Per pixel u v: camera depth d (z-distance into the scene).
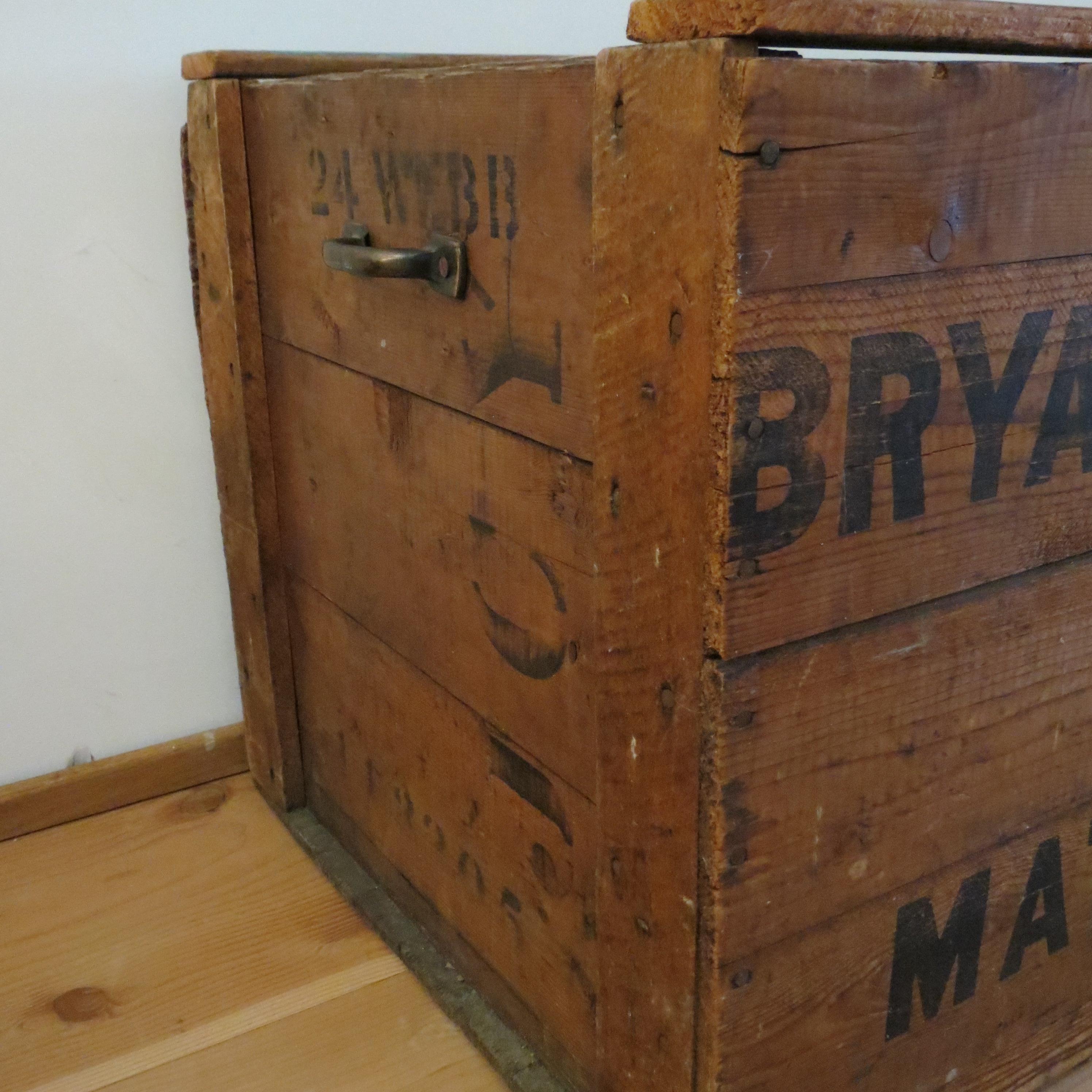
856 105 0.48
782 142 0.47
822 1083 0.66
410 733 0.88
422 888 0.93
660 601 0.56
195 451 1.11
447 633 0.79
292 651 1.07
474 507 0.73
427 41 1.11
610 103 0.52
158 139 1.01
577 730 0.67
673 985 0.62
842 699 0.59
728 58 0.46
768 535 0.53
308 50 1.05
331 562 0.95
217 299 0.98
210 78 0.90
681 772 0.58
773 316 0.49
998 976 0.74
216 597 1.16
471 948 0.87
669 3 0.48
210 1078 0.82
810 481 0.53
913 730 0.63
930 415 0.57
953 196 0.53
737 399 0.49
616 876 0.65
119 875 1.05
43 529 1.06
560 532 0.64
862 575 0.57
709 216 0.48
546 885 0.74
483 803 0.80
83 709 1.13
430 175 0.69
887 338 0.54
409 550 0.82
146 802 1.16
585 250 0.57
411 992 0.91
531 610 0.69
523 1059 0.81
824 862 0.61
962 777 0.66
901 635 0.60
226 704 1.21
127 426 1.07
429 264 0.69
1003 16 0.52
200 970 0.93
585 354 0.59
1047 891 0.74
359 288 0.80
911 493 0.57
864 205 0.51
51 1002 0.89
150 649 1.14
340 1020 0.87
